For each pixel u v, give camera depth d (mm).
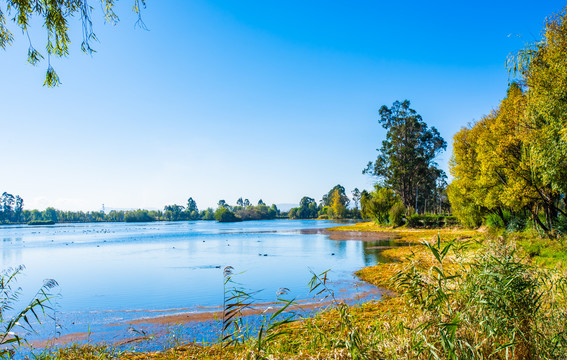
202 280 15852
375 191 57969
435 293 4395
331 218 129375
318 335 5531
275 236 45500
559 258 10898
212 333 8359
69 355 6031
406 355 3805
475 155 25328
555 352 3906
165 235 52406
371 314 7852
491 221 30375
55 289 14609
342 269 17516
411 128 53750
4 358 4203
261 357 4262
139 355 6266
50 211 151875
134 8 4375
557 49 12297
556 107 12836
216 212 147500
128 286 14977
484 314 4059
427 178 63375
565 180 14383
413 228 46219
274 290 13148
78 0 4555
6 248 34375
